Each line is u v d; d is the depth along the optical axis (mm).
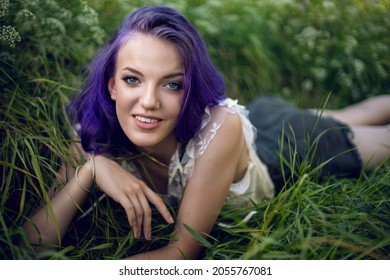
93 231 2133
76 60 2785
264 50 3885
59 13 2662
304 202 2066
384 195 2182
